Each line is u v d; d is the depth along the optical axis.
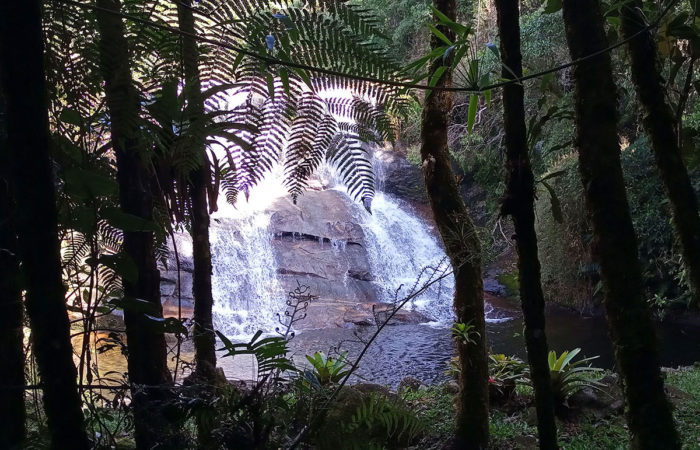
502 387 4.29
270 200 12.15
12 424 1.26
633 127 8.45
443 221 2.84
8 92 0.80
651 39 1.98
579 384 4.20
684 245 2.12
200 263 2.15
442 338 8.87
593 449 3.38
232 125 1.16
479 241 2.81
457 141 11.83
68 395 0.85
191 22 1.09
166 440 1.22
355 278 11.56
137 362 1.42
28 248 0.82
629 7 1.96
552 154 8.48
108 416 1.28
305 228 11.81
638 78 2.05
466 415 3.09
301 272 11.18
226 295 10.25
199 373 1.81
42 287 0.83
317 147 1.19
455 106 10.35
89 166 1.33
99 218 1.19
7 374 1.25
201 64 1.13
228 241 10.78
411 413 1.68
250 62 1.08
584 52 1.64
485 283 12.13
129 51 1.14
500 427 3.77
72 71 1.20
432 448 3.07
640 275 1.62
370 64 1.00
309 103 1.15
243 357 6.37
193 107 1.11
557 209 1.74
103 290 1.54
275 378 1.35
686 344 8.12
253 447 1.24
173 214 1.88
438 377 6.88
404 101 1.11
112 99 1.12
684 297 7.95
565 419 4.01
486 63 4.77
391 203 14.16
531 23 8.16
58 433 0.85
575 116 1.70
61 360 0.84
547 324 9.77
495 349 8.41
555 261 10.11
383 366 7.41
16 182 0.81
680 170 2.08
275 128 1.16
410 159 13.66
